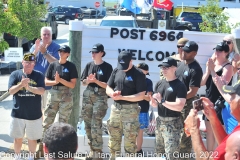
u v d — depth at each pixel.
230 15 15.64
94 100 5.67
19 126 5.23
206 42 6.86
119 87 5.02
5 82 11.49
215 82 4.74
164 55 6.85
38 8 11.33
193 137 3.10
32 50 6.68
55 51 6.50
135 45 6.86
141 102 5.74
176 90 4.65
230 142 2.65
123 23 15.10
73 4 40.50
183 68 5.36
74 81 5.72
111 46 6.84
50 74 5.76
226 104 4.69
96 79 5.56
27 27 10.96
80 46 6.46
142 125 5.75
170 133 4.71
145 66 5.88
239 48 6.59
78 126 6.33
